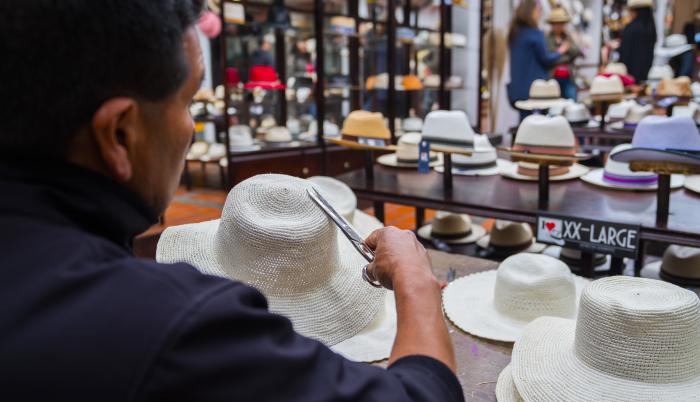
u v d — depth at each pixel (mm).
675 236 1749
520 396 1069
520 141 2180
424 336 607
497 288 1510
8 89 487
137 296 469
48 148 521
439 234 2912
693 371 1036
